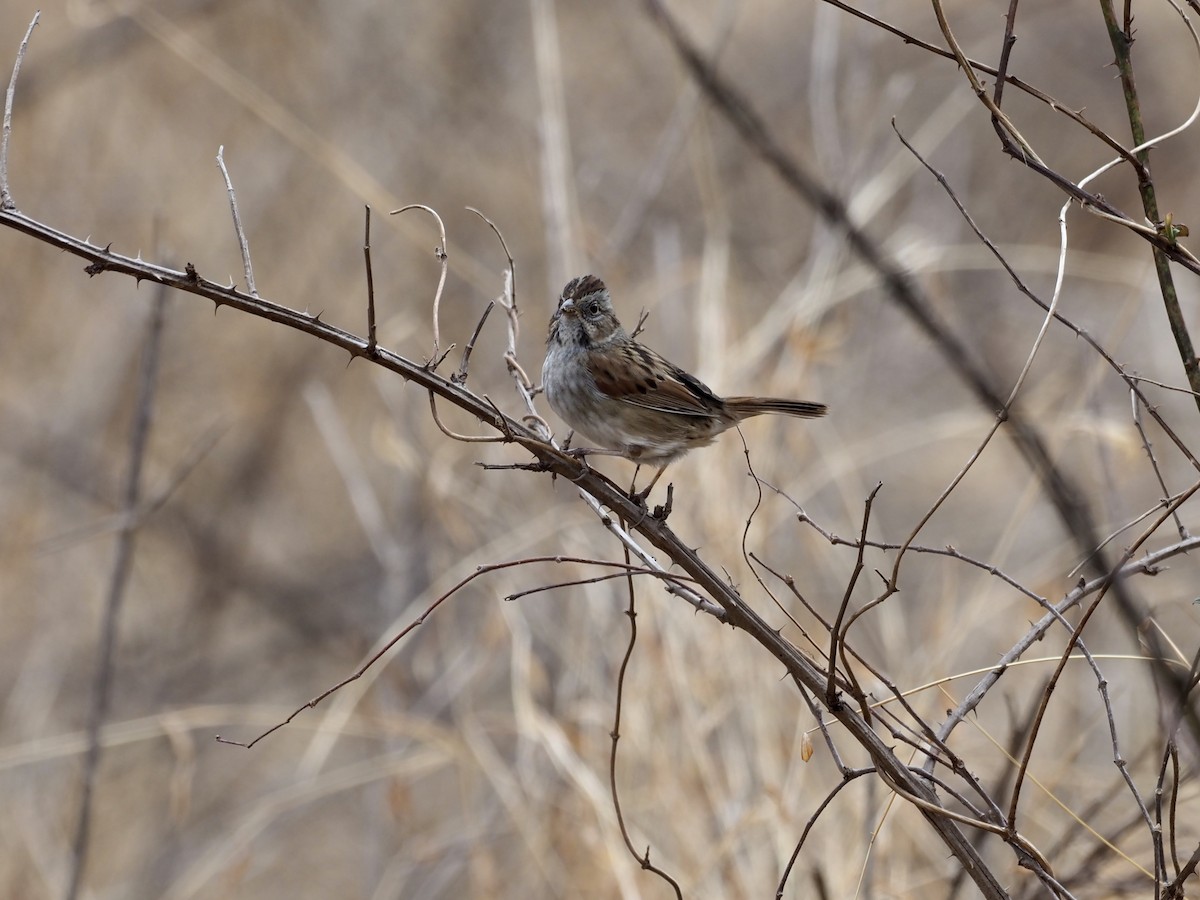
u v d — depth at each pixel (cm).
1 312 1479
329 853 1255
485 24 1933
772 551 1001
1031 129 1978
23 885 1109
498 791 904
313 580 1479
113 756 1277
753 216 1667
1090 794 860
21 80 1541
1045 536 1322
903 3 2092
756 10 2103
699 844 824
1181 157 1955
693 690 864
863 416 1477
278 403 1523
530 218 1675
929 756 536
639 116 1862
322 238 1609
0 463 1420
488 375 1386
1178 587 981
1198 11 542
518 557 1022
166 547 1434
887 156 1352
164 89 1639
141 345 1483
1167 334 1383
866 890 769
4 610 1309
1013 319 1559
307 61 1758
